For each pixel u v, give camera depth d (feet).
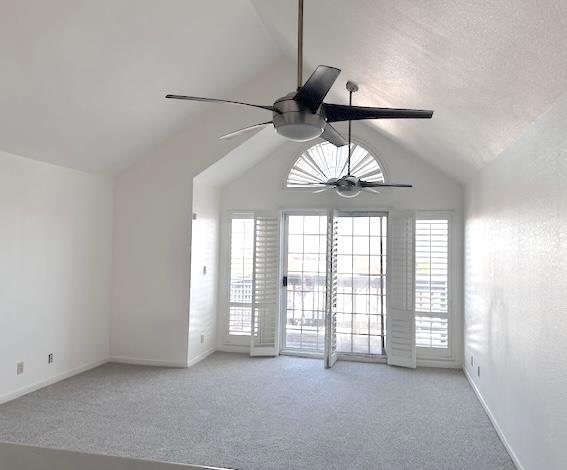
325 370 17.89
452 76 8.34
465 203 17.99
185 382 15.90
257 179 20.72
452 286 18.66
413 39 7.80
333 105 8.13
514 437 10.19
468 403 14.19
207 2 12.03
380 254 20.03
